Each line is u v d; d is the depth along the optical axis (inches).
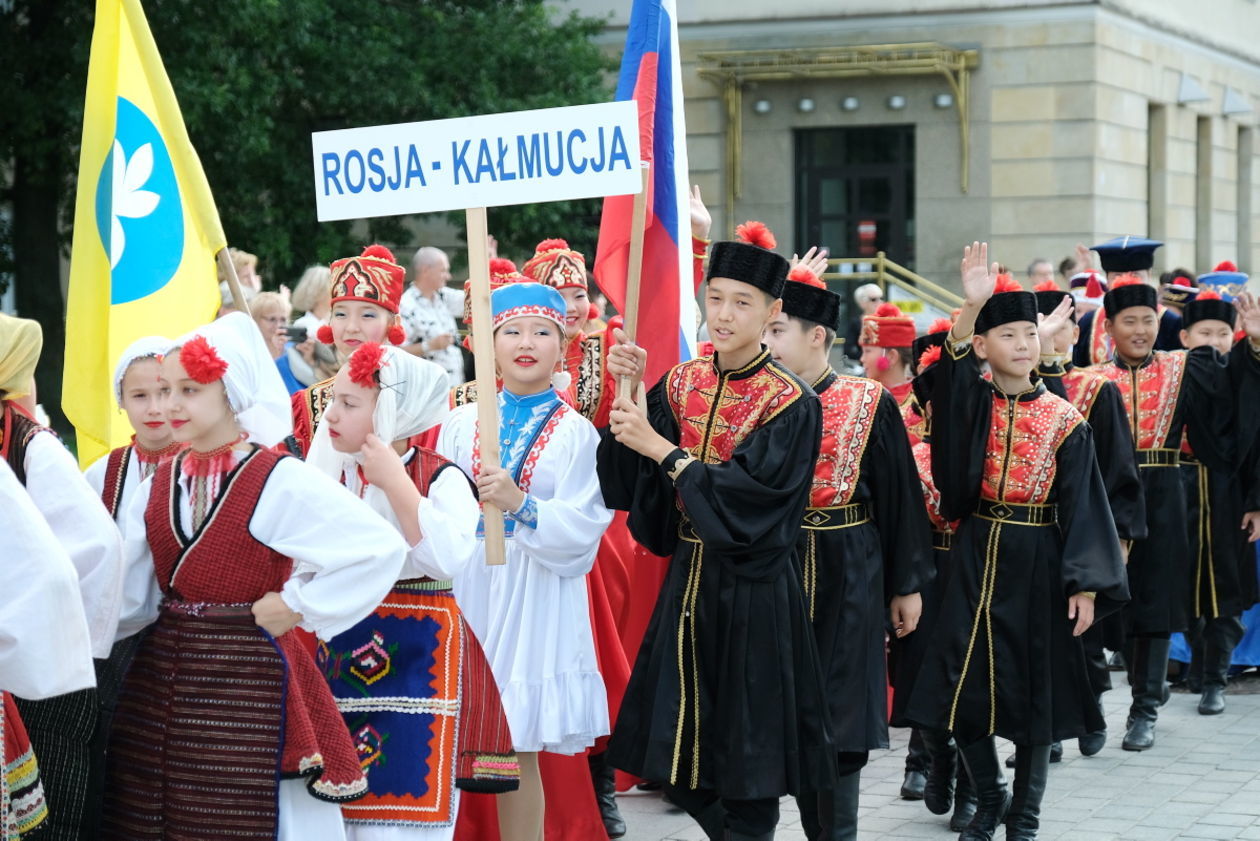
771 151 850.8
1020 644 219.0
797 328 211.2
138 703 147.2
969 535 225.9
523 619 197.6
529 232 751.7
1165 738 287.6
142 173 199.8
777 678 176.7
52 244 695.1
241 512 144.0
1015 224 815.1
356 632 163.8
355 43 684.1
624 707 184.2
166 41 611.8
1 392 143.9
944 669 222.7
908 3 820.6
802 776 178.9
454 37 715.4
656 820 238.5
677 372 189.2
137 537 147.9
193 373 142.6
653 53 215.6
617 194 174.4
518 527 193.9
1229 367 301.7
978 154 818.2
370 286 225.3
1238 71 1006.4
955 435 224.4
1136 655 284.0
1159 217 896.9
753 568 176.4
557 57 733.9
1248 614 339.3
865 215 851.4
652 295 229.3
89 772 151.0
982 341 224.2
